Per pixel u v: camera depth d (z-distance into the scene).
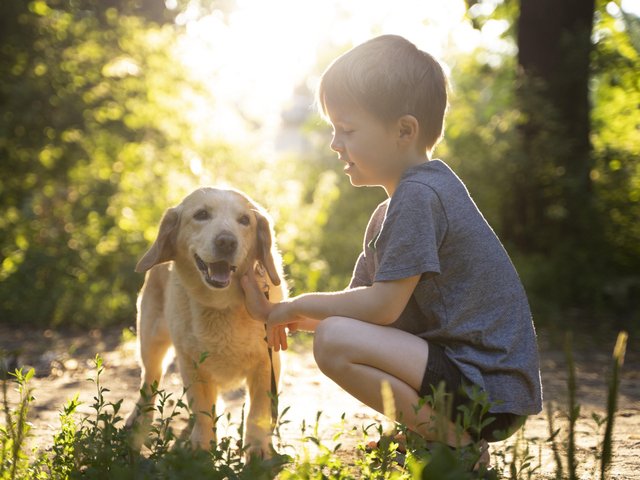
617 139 10.86
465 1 10.92
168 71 11.90
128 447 2.59
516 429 2.87
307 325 3.37
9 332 8.12
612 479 3.04
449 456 1.96
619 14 11.08
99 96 11.40
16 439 2.53
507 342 2.82
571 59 10.08
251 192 10.32
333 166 14.83
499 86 12.93
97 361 2.82
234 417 4.55
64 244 9.27
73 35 11.93
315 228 10.61
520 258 9.86
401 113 2.96
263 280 3.73
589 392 5.44
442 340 2.88
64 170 11.16
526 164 9.95
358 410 4.73
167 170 10.20
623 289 9.20
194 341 3.60
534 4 10.22
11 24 11.77
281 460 2.37
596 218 9.96
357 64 2.98
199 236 3.53
